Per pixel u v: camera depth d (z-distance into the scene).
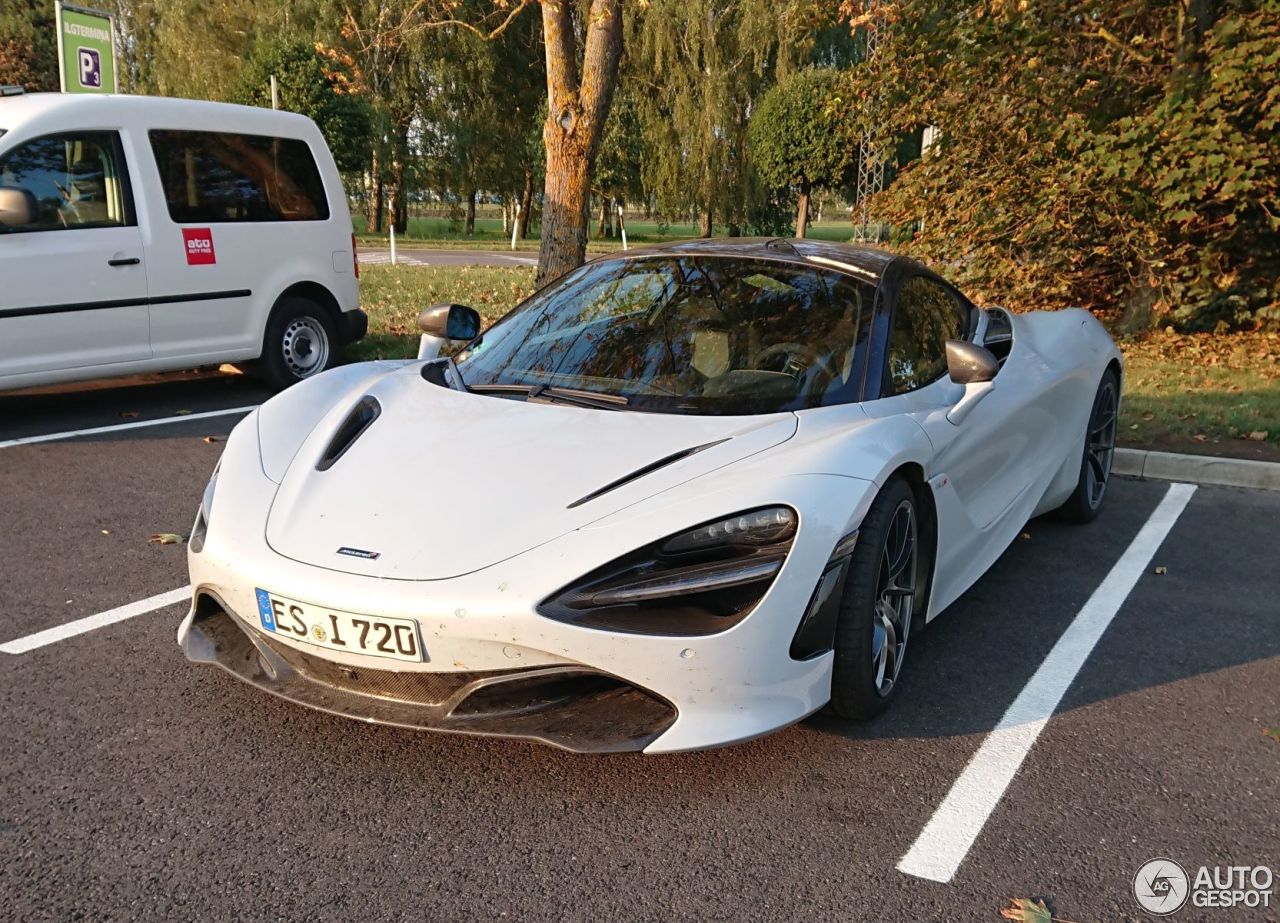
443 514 2.50
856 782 2.53
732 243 3.83
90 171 6.31
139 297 6.53
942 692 3.05
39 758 2.55
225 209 7.03
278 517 2.62
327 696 2.48
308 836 2.26
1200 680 3.17
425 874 2.14
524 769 2.55
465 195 35.25
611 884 2.12
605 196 35.66
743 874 2.16
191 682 2.98
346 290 7.89
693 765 2.59
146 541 4.27
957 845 2.29
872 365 3.14
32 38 41.34
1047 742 2.76
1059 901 2.10
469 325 3.87
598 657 2.28
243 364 7.78
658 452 2.67
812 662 2.50
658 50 30.41
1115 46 9.25
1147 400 6.94
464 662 2.31
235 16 30.91
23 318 5.98
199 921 1.98
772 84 32.50
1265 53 7.78
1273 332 9.42
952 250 10.28
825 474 2.54
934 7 9.37
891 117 10.71
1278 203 8.52
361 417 3.09
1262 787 2.57
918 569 3.12
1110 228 9.80
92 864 2.14
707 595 2.35
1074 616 3.67
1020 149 9.89
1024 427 3.90
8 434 6.08
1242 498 5.24
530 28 32.06
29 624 3.38
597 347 3.31
